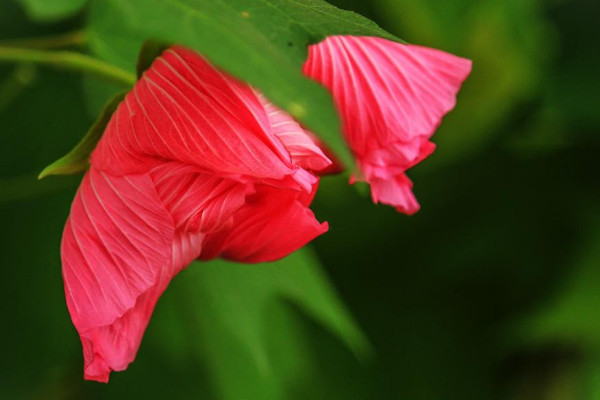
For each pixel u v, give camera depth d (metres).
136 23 0.49
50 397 0.75
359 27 0.50
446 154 0.83
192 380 0.76
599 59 0.81
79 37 0.61
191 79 0.52
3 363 0.73
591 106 0.81
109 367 0.53
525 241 0.83
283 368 0.75
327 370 0.84
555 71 0.82
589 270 0.81
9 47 0.61
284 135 0.53
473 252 0.83
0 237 0.72
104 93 0.66
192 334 0.73
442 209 0.83
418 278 0.83
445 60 0.56
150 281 0.53
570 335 0.80
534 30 0.79
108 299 0.53
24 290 0.72
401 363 0.86
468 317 0.84
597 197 0.83
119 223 0.53
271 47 0.49
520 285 0.83
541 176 0.83
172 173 0.53
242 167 0.52
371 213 0.80
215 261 0.71
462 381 0.84
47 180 0.71
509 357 0.84
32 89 0.71
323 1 0.51
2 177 0.71
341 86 0.55
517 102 0.82
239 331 0.71
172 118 0.53
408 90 0.56
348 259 0.83
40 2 0.55
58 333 0.73
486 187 0.83
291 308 0.76
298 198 0.54
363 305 0.83
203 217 0.53
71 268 0.54
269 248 0.55
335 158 0.55
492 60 0.80
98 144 0.54
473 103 0.82
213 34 0.49
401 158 0.56
